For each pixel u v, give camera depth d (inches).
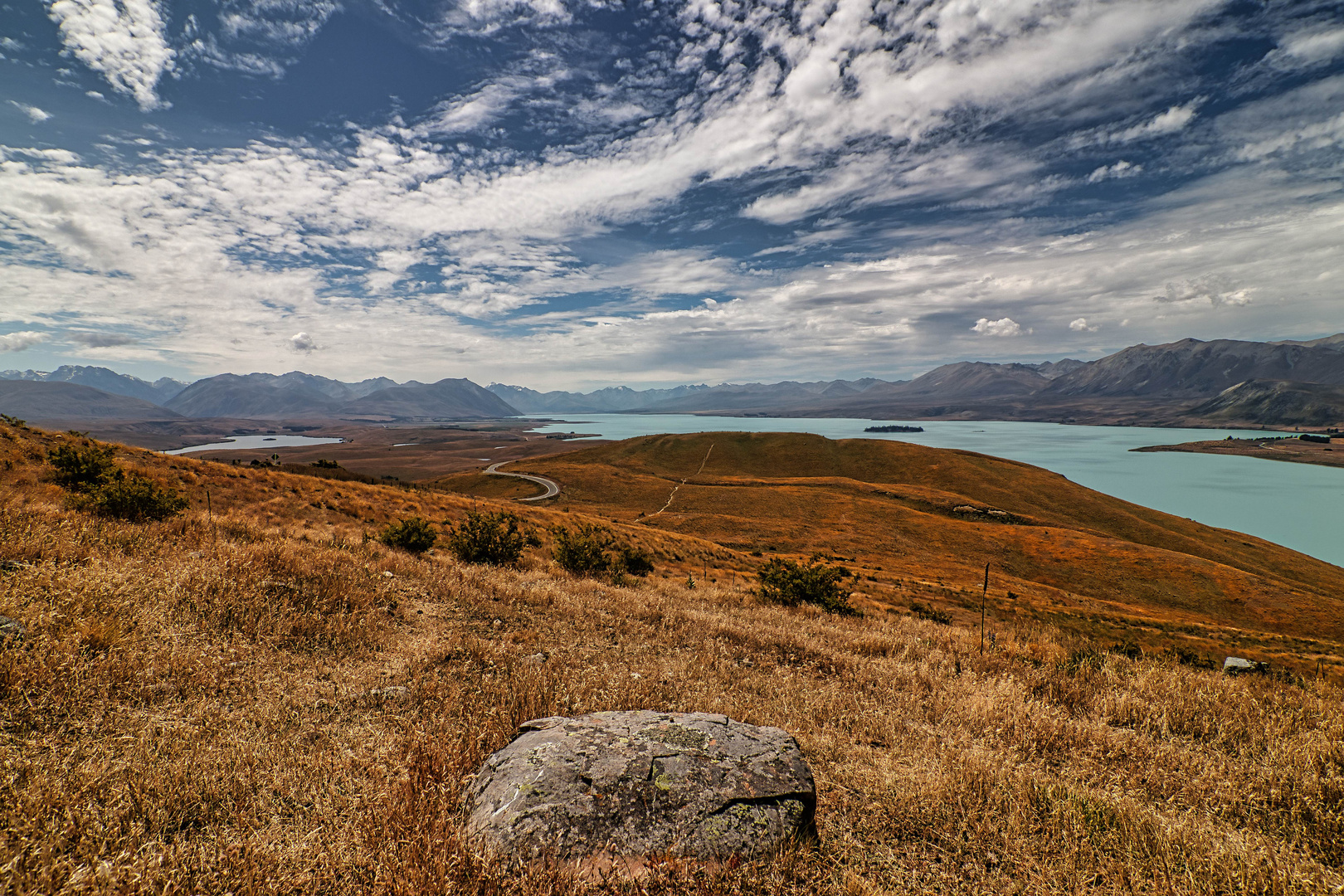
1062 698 293.9
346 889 108.8
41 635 180.7
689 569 1766.7
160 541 388.5
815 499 5246.1
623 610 468.8
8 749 131.5
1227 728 244.8
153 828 116.7
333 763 150.6
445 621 349.1
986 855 143.4
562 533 868.6
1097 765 206.8
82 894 94.9
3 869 96.1
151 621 226.5
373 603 347.9
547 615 412.8
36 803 112.2
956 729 236.4
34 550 282.7
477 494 5915.4
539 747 151.3
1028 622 658.8
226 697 187.3
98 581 245.4
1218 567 3693.4
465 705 198.8
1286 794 175.2
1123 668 362.9
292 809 132.0
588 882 110.1
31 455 879.1
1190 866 131.5
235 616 261.9
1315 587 4133.9
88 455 844.0
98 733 146.7
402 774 143.5
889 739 224.8
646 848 120.7
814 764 195.3
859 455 7687.0
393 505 1536.7
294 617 273.9
